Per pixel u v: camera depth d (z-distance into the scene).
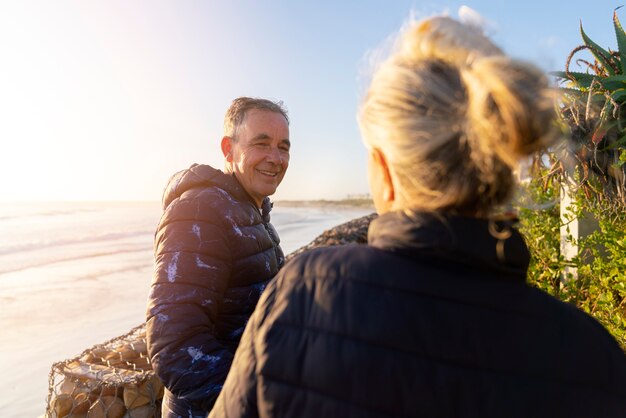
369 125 0.85
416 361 0.75
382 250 0.84
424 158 0.77
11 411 4.89
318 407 0.75
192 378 1.71
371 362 0.75
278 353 0.79
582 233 3.63
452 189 0.77
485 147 0.73
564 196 3.48
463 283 0.79
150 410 2.50
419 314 0.77
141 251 18.94
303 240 22.06
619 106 3.26
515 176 0.79
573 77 3.57
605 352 0.80
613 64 3.66
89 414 2.43
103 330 7.77
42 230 31.69
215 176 2.06
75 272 13.65
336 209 81.81
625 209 3.34
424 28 0.84
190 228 1.87
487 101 0.71
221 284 1.88
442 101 0.76
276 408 0.77
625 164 3.26
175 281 1.80
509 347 0.76
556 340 0.78
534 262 3.80
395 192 0.86
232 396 0.84
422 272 0.80
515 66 0.74
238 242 1.95
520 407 0.73
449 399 0.73
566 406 0.74
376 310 0.78
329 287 0.82
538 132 0.73
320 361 0.76
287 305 0.83
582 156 3.21
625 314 3.06
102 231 30.66
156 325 1.76
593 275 3.29
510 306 0.79
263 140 2.24
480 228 0.79
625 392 0.78
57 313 8.84
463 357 0.75
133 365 2.70
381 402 0.74
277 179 2.35
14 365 6.17
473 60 0.77
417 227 0.80
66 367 2.72
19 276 13.01
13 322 8.17
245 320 1.99
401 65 0.83
